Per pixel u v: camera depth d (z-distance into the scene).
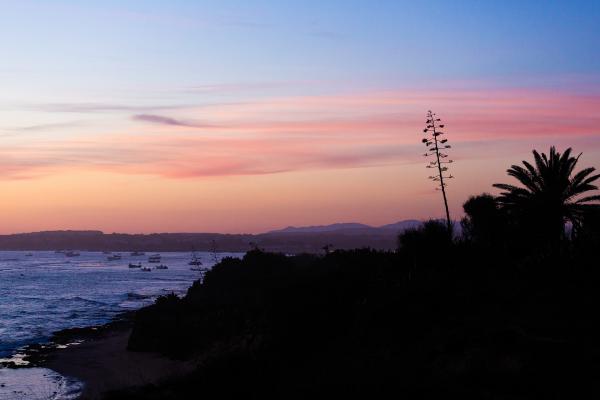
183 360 51.88
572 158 39.62
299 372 22.95
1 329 83.94
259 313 45.53
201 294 69.38
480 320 24.58
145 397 20.30
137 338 61.38
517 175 40.44
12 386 45.66
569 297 25.69
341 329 31.61
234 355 23.69
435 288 30.72
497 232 40.75
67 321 93.81
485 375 18.34
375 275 38.69
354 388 17.83
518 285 29.73
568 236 36.97
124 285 181.38
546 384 16.67
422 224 41.09
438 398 16.56
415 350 23.53
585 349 18.30
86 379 47.69
